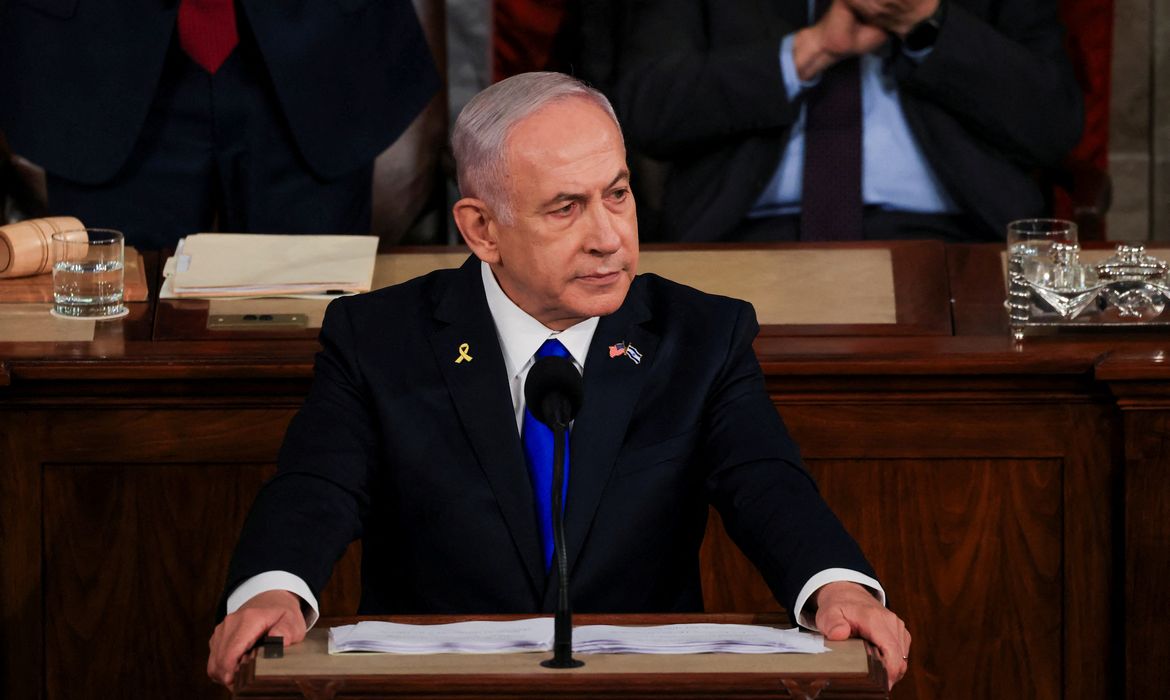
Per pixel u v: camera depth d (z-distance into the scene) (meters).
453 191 16.94
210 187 14.83
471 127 7.99
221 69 14.61
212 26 14.51
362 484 8.28
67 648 10.66
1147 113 19.30
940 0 14.94
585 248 7.89
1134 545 10.26
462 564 8.30
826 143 15.05
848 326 11.31
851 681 6.12
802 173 15.20
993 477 10.55
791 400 10.58
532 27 18.53
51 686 10.69
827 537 7.59
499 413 8.38
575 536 8.20
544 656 6.44
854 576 7.35
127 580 10.63
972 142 15.23
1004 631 10.66
